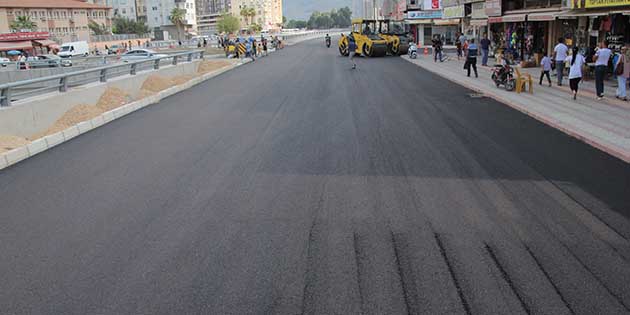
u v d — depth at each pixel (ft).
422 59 122.01
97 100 54.34
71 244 19.79
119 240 19.99
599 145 33.19
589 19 71.36
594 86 60.03
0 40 219.00
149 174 29.25
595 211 21.97
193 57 109.09
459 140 35.91
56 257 18.67
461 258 17.67
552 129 39.27
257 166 30.25
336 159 31.35
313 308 14.67
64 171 30.55
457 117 44.98
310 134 39.01
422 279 16.24
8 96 40.22
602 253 17.92
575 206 22.59
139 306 15.07
